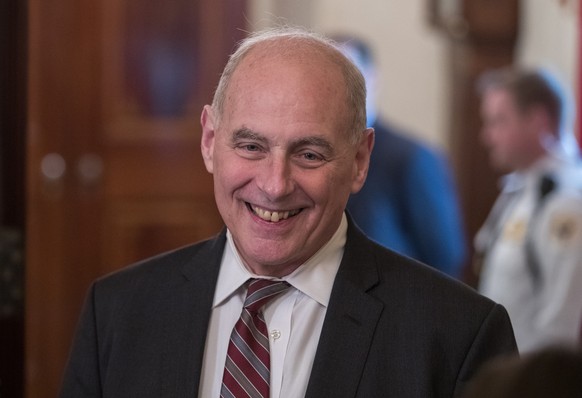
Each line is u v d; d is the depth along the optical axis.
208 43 7.85
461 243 6.94
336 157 3.06
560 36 8.79
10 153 3.99
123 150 7.86
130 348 3.26
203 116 3.34
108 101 7.83
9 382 4.02
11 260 4.00
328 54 3.09
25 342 4.05
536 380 1.87
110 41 7.81
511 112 6.37
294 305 3.22
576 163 6.33
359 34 8.62
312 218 3.09
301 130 2.99
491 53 8.73
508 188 6.59
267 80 3.02
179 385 3.15
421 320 3.17
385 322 3.18
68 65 7.78
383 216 6.71
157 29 7.84
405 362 3.11
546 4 8.77
